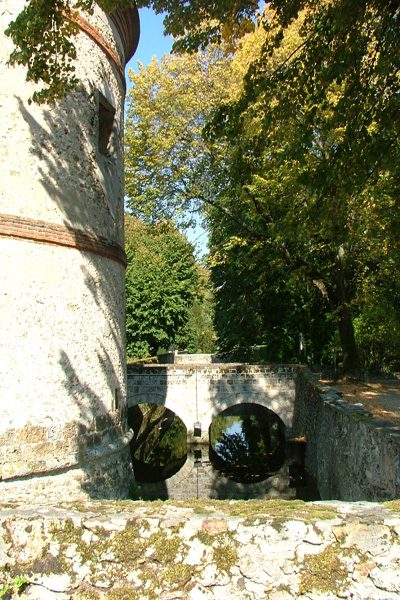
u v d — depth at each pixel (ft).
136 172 64.75
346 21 26.07
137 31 36.76
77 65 28.71
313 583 11.78
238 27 25.64
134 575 12.10
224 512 13.02
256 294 84.53
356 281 66.80
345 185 30.17
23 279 25.11
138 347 99.25
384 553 11.91
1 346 24.12
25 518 12.73
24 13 20.67
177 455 73.41
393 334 65.72
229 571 11.99
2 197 24.82
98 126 30.63
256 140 31.71
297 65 28.32
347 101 29.30
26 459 24.23
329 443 42.60
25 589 12.26
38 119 26.43
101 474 28.12
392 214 34.37
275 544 12.05
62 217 26.91
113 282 30.94
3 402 23.91
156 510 13.15
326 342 87.35
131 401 71.41
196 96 62.59
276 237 40.47
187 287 104.94
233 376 71.10
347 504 13.76
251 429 92.07
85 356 27.63
